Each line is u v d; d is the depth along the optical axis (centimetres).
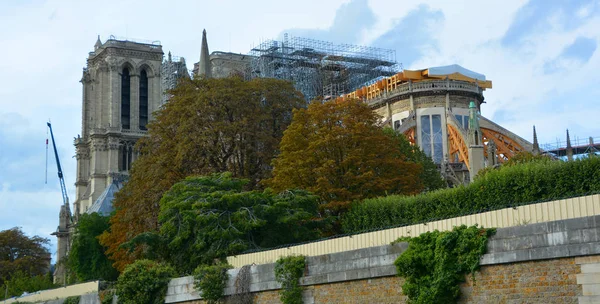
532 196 5191
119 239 9425
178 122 9250
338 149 7469
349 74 18012
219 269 5234
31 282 12681
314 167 7425
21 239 19162
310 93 17338
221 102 9056
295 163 7412
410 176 7550
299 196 6531
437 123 14100
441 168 12212
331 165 7338
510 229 3469
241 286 4981
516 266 3434
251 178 8856
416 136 14088
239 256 5491
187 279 5509
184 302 5519
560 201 3516
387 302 4019
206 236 6156
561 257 3278
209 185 6662
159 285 5794
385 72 18638
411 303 3791
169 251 6506
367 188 7231
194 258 6169
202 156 8838
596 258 3167
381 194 7294
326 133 7519
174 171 8769
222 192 6366
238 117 9144
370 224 6222
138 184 8994
